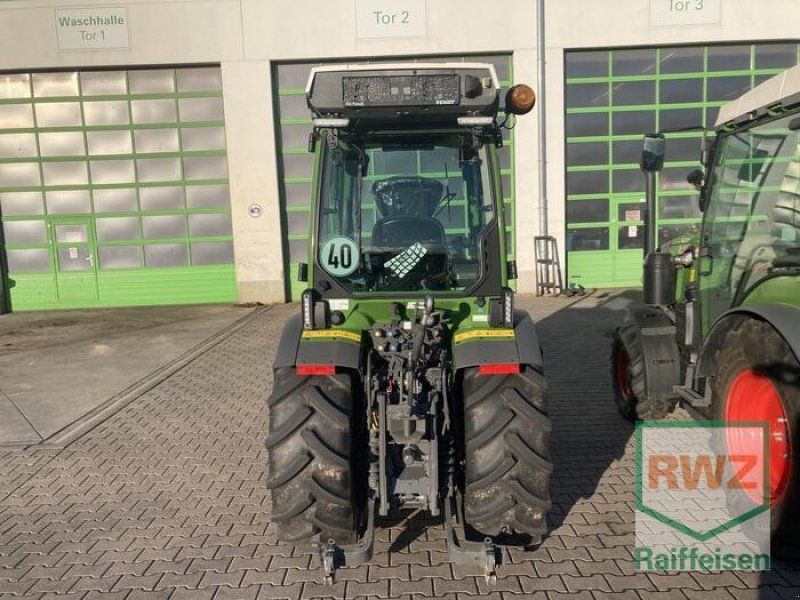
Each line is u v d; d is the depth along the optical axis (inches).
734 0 514.6
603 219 547.8
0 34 516.7
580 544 144.4
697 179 201.3
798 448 125.0
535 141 522.9
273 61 523.2
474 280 148.9
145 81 534.6
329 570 122.6
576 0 513.3
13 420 249.3
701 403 170.4
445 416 135.7
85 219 548.1
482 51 518.9
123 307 553.9
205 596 129.0
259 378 303.1
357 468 138.4
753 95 157.8
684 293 204.8
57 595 131.3
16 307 555.8
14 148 540.1
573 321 417.7
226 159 542.3
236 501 173.3
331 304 146.6
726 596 123.9
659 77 532.7
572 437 212.1
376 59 526.6
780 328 126.0
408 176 149.4
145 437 225.8
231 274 555.2
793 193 146.2
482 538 133.1
